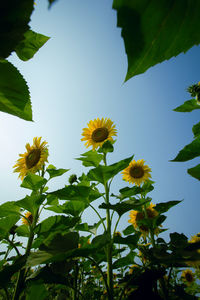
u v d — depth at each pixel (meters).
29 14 0.11
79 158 0.67
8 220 0.56
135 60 0.09
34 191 0.64
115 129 0.94
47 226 0.58
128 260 0.65
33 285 0.51
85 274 0.93
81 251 0.39
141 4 0.08
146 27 0.08
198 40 0.09
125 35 0.08
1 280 0.39
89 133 0.97
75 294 0.62
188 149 0.29
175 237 0.63
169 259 0.42
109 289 0.44
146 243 0.85
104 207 0.52
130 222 0.97
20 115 0.20
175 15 0.08
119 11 0.08
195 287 1.10
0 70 0.17
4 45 0.11
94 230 0.69
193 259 0.40
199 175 0.20
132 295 0.42
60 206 0.72
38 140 0.82
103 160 0.72
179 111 0.50
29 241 0.55
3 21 0.10
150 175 1.05
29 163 0.78
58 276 0.46
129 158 0.56
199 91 0.50
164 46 0.09
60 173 0.67
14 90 0.18
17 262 0.41
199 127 0.40
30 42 0.24
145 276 0.44
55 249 0.45
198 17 0.08
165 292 0.51
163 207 0.67
